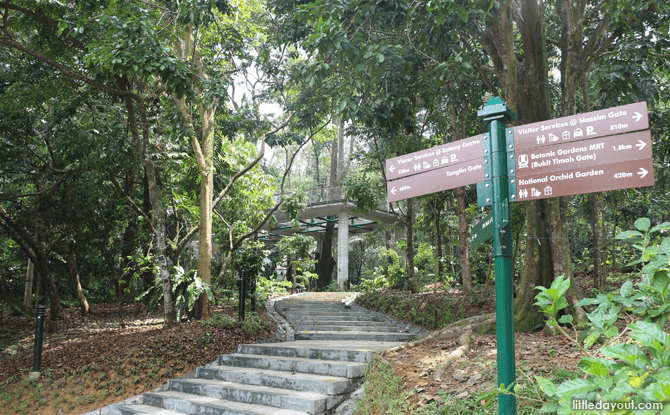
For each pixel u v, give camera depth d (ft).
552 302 6.80
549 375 14.58
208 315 33.42
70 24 27.48
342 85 29.50
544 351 18.99
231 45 35.91
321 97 38.45
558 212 25.91
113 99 38.17
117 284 48.65
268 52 41.29
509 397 8.74
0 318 38.93
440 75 26.04
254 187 50.34
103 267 51.08
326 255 82.17
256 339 30.58
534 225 26.37
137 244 42.16
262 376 20.17
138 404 21.16
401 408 14.21
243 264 41.37
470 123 44.78
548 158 9.15
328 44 21.86
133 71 23.77
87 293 56.34
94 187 41.27
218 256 58.29
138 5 27.66
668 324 19.48
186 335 27.76
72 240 41.81
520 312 25.57
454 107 40.37
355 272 112.88
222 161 41.73
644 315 6.23
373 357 20.17
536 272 25.89
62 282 51.29
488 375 15.55
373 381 17.28
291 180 119.03
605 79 28.55
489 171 9.73
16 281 50.16
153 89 39.50
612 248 44.50
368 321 37.42
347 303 46.42
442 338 24.29
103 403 21.85
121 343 27.22
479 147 10.03
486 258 47.93
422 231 62.28
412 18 24.63
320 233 93.04
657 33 29.22
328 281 82.07
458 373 16.62
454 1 19.52
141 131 37.68
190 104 35.27
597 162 8.59
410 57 26.16
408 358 19.63
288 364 21.42
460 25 25.89
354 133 47.19
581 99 39.78
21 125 36.94
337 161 92.32
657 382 4.46
